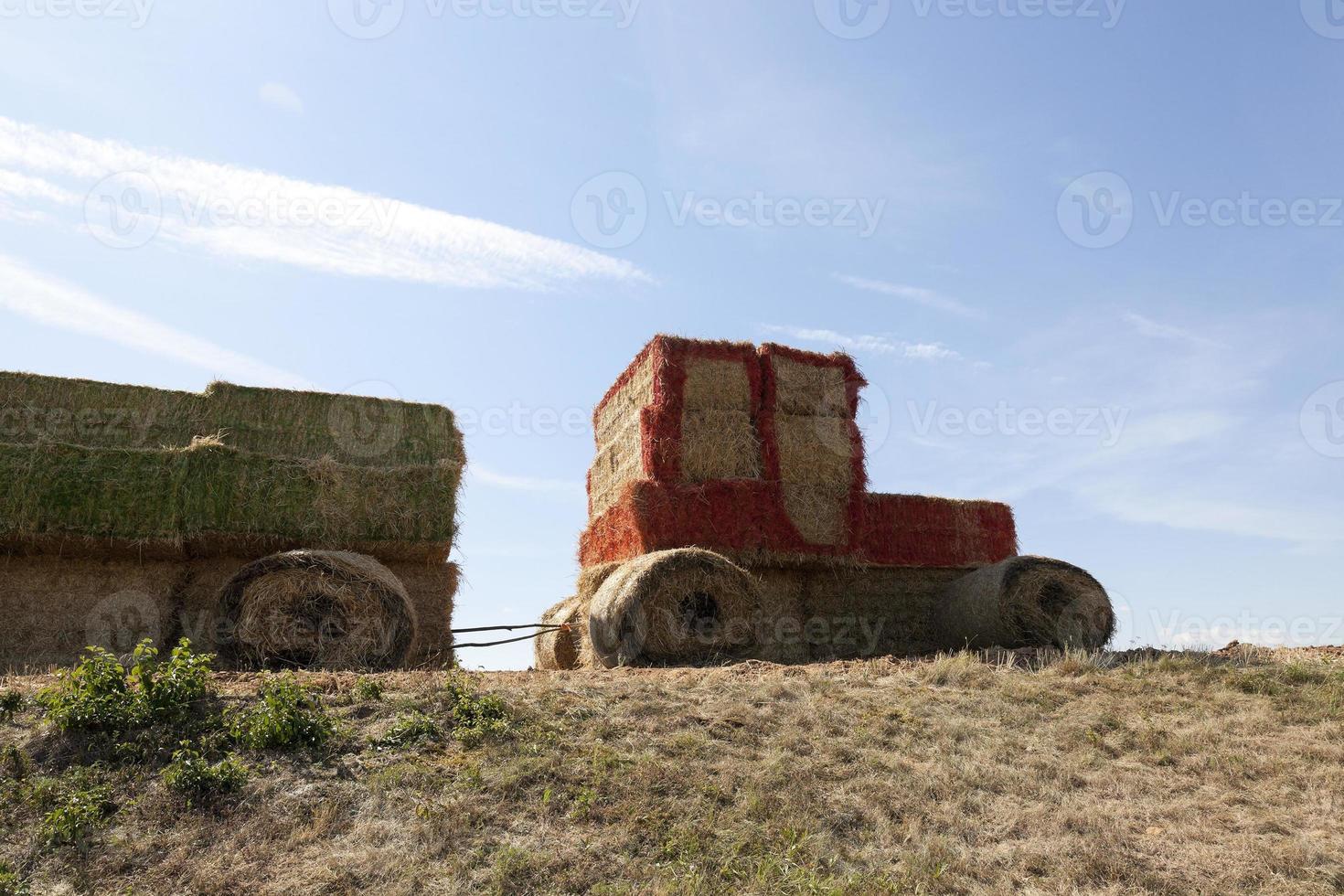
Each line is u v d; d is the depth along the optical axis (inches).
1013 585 574.6
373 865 239.9
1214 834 275.3
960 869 251.6
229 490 486.6
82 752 280.1
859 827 276.4
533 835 258.2
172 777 266.7
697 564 493.7
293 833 252.8
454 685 349.4
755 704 371.2
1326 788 309.0
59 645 461.4
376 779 279.3
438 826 258.1
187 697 307.4
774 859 250.5
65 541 459.5
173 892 225.8
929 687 416.5
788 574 600.4
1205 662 464.4
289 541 494.3
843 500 612.1
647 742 320.8
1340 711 381.1
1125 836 273.7
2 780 263.3
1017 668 459.5
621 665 482.3
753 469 599.5
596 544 650.2
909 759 326.3
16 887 221.0
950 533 669.9
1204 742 350.6
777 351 625.3
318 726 302.0
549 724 327.0
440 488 534.3
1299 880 247.3
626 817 268.7
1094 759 334.6
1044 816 284.4
